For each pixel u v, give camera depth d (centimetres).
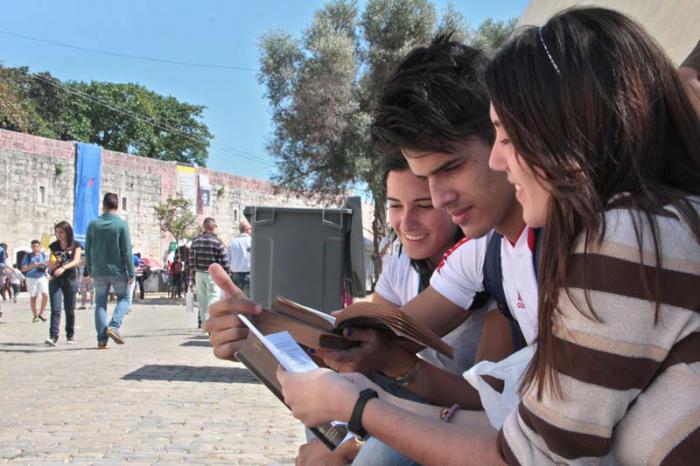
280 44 2220
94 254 952
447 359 220
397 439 138
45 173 2966
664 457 108
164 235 3566
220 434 464
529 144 117
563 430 111
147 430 474
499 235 187
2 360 830
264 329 194
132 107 5209
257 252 563
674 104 119
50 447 428
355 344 193
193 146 5684
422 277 240
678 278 107
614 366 107
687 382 108
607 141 114
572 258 113
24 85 4384
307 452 191
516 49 123
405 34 2116
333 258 559
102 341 959
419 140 170
